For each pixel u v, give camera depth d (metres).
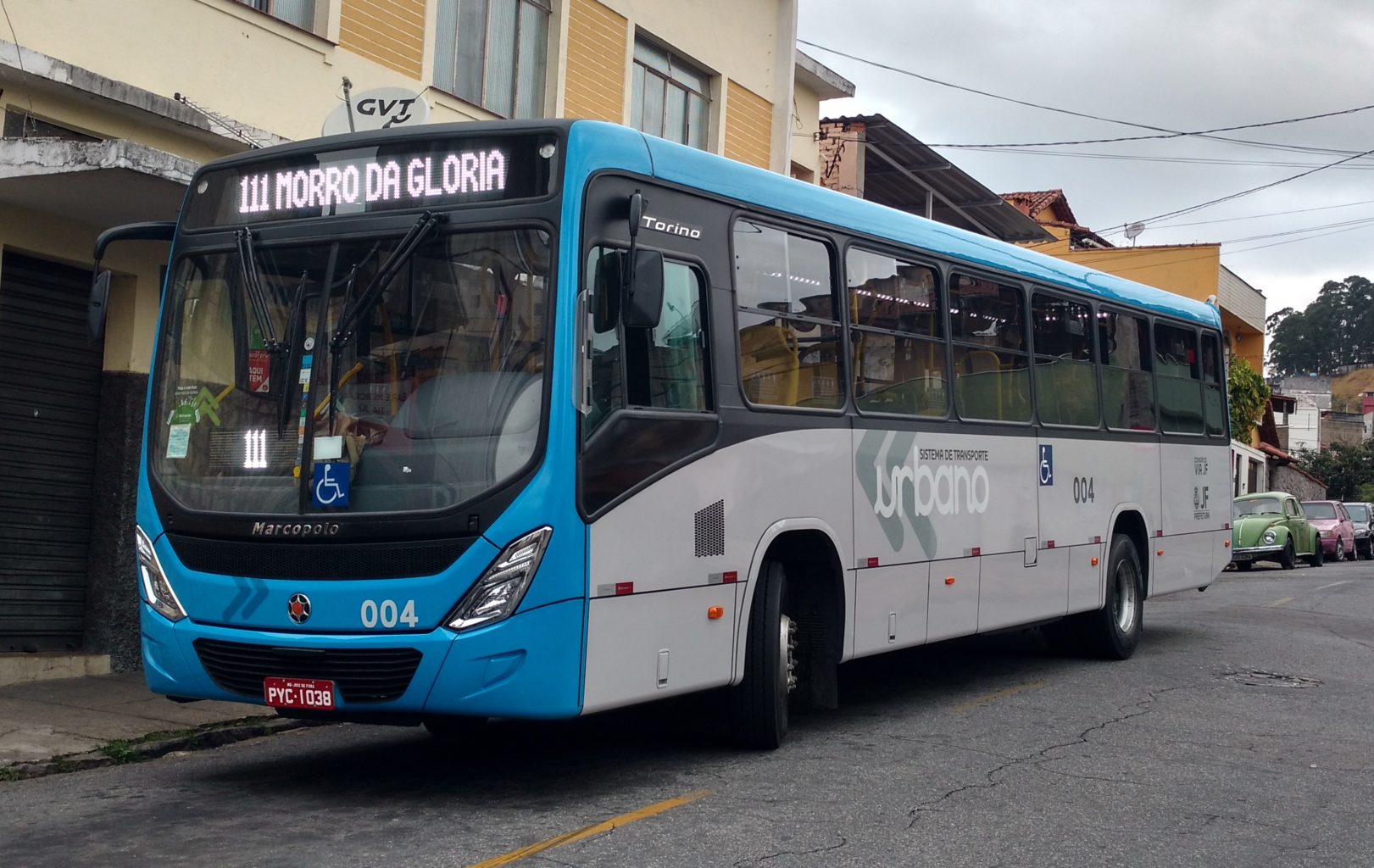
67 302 10.68
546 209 6.39
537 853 5.58
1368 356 122.06
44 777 7.36
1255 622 15.89
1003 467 10.13
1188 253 37.56
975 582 9.71
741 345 7.52
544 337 6.29
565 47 15.44
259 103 11.47
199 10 10.88
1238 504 32.19
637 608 6.63
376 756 7.88
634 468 6.64
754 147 19.36
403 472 6.30
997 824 6.25
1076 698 9.96
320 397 6.53
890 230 9.03
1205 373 14.16
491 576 6.12
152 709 9.06
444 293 6.47
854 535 8.34
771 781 7.06
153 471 6.97
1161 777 7.34
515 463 6.19
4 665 9.90
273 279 6.82
